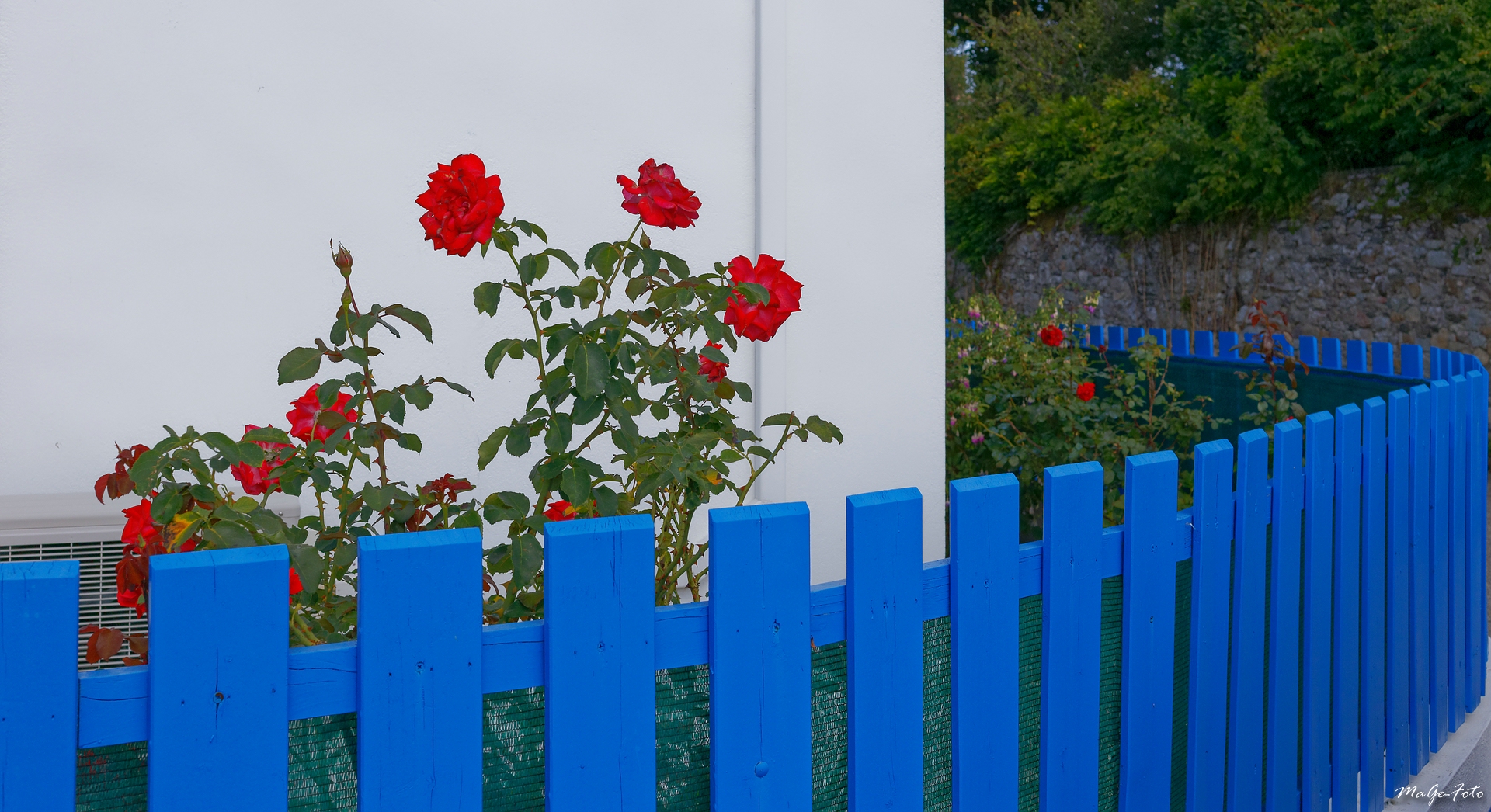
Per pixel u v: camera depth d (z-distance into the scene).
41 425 2.56
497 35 2.89
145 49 2.58
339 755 1.25
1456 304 9.87
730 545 1.42
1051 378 5.59
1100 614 1.85
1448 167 9.77
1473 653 3.55
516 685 1.32
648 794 1.38
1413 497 2.99
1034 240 15.96
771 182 3.13
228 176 2.67
